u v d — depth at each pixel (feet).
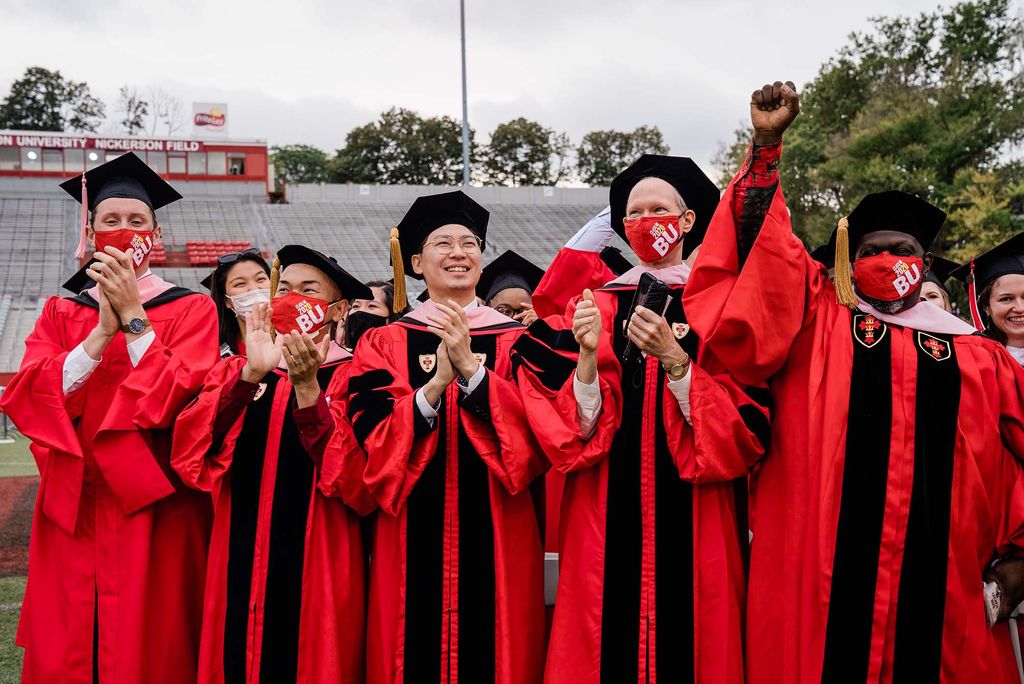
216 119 146.61
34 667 10.78
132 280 10.68
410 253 12.12
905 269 9.47
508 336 11.37
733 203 9.46
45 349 11.07
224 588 10.65
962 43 129.70
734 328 9.14
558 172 213.46
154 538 11.03
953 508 9.19
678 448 9.62
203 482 10.32
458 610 10.25
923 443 9.29
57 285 102.17
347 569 10.80
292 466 10.83
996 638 9.96
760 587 9.60
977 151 100.17
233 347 12.92
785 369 9.89
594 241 13.85
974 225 88.38
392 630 10.30
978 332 10.07
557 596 10.14
